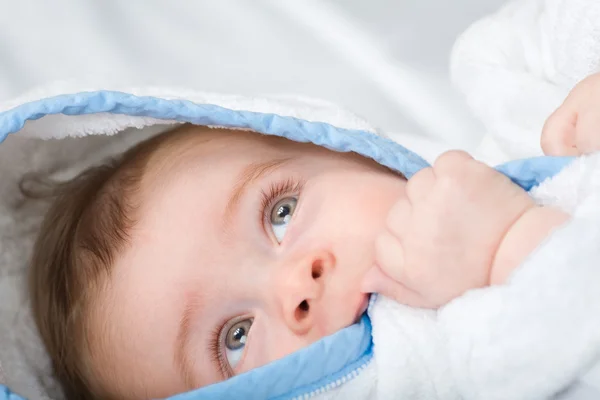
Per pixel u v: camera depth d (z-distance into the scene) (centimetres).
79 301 96
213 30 166
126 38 163
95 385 98
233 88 162
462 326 75
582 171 80
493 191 77
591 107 87
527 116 117
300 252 88
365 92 160
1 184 102
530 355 71
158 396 92
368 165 100
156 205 95
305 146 100
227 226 91
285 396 84
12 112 90
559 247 71
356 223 88
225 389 81
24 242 104
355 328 84
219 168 96
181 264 90
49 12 161
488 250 76
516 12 126
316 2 167
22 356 98
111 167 107
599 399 71
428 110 155
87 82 134
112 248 95
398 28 163
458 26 159
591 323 69
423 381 79
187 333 90
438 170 79
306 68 163
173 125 108
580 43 111
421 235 78
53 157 106
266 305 87
